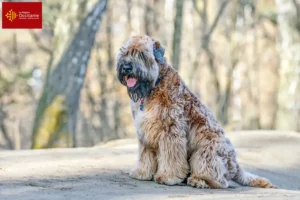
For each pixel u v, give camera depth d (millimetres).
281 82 23922
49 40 29781
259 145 13977
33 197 6984
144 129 8305
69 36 16625
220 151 8398
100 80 32406
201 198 7125
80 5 16750
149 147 8508
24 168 9234
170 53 34125
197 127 8383
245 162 11938
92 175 8875
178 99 8305
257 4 33062
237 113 31938
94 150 11906
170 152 8227
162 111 8195
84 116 31453
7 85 29188
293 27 23812
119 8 34375
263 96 36000
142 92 8281
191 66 28781
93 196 7164
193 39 34062
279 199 7031
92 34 16844
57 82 16391
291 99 23641
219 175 8328
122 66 8242
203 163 8312
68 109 16328
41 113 16312
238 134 15258
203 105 8594
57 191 7484
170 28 35000
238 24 33406
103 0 17047
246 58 35688
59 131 16078
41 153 11242
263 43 36250
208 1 34500
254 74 36000
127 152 11648
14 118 29234
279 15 23922
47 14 27562
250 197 7254
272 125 35531
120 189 7797
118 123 31766
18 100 29297
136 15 34656
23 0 27203
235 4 31188
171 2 34062
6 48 29734
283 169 11766
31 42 30031
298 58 23656
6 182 8031
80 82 16609
